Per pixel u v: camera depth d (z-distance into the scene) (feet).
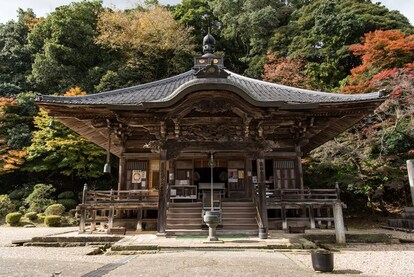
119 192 43.75
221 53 128.36
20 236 48.24
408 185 69.31
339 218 38.65
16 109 102.22
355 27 104.06
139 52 120.67
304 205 42.34
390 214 74.38
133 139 51.42
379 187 70.79
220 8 147.84
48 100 38.65
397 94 69.05
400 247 36.01
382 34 79.10
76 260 26.96
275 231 44.62
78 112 42.63
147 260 25.30
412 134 68.85
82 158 86.58
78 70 116.57
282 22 144.46
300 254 29.30
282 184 51.34
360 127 76.69
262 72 118.01
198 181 61.98
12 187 96.63
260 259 25.63
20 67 121.60
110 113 42.80
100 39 115.65
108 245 35.42
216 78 37.04
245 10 146.00
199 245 30.76
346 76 104.01
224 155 53.36
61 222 70.90
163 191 38.63
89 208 43.21
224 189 53.36
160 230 37.32
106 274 20.61
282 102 36.96
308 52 109.50
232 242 32.45
